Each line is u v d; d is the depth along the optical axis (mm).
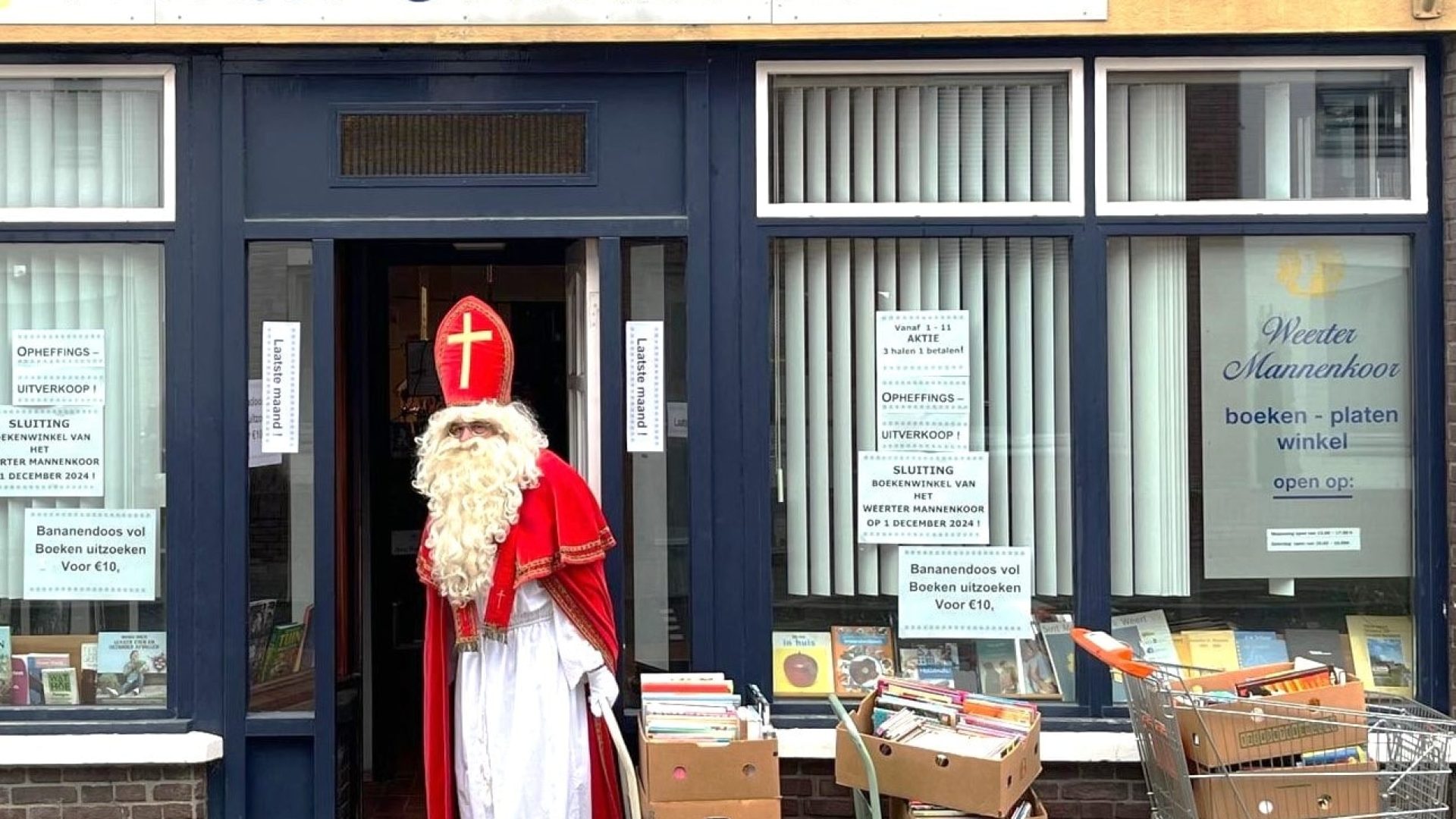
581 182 4895
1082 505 4926
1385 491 4969
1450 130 4844
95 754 4727
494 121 4895
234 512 4848
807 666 4969
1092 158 4926
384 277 6059
